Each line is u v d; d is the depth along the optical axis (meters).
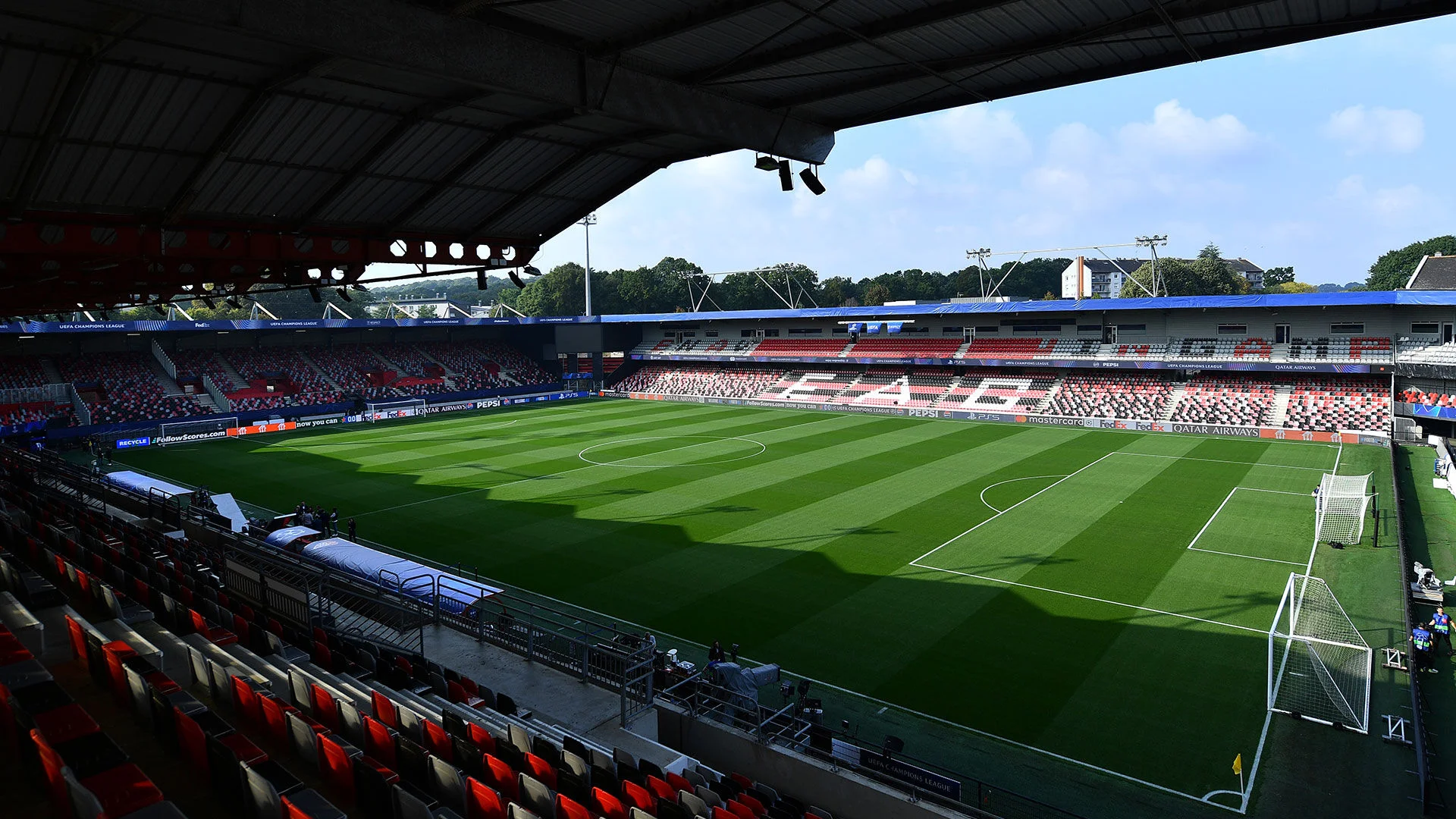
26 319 45.81
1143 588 25.44
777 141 15.54
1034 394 67.12
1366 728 17.19
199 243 17.11
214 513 30.78
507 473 44.34
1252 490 38.22
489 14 10.88
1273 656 20.64
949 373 74.56
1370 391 55.62
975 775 15.90
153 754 8.76
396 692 13.36
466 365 86.00
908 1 11.11
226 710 10.50
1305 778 15.62
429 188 17.94
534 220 21.39
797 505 36.38
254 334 75.94
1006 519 33.56
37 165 13.08
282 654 13.70
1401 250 125.81
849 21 11.69
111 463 48.38
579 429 61.69
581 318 90.56
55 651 11.27
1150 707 18.38
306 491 40.38
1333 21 11.09
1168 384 63.28
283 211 17.31
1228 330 62.22
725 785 13.16
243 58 11.94
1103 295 163.12
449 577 23.52
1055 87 13.93
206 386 66.81
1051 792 15.33
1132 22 11.48
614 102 12.63
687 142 17.66
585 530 32.81
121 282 21.38
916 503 36.50
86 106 12.39
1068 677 19.83
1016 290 165.38
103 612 12.70
